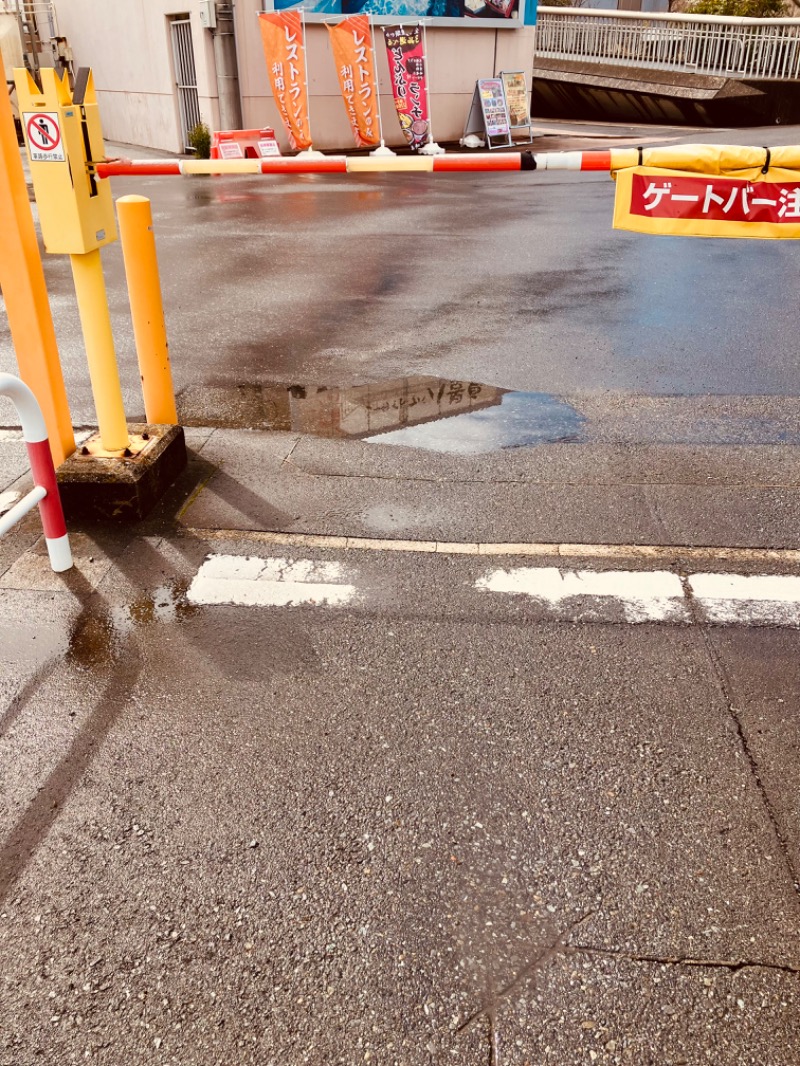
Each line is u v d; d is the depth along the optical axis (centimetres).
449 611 333
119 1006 195
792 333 664
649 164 407
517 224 1122
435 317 712
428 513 404
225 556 369
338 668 302
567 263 899
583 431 495
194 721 279
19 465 452
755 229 413
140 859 231
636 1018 192
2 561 366
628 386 562
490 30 1948
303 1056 185
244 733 274
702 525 393
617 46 2417
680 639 316
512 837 237
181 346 649
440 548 375
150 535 385
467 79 1981
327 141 1852
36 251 359
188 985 199
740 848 234
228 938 210
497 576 355
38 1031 190
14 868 229
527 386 564
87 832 239
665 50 2342
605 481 436
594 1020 192
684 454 466
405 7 1812
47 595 343
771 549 374
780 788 253
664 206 414
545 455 465
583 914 215
